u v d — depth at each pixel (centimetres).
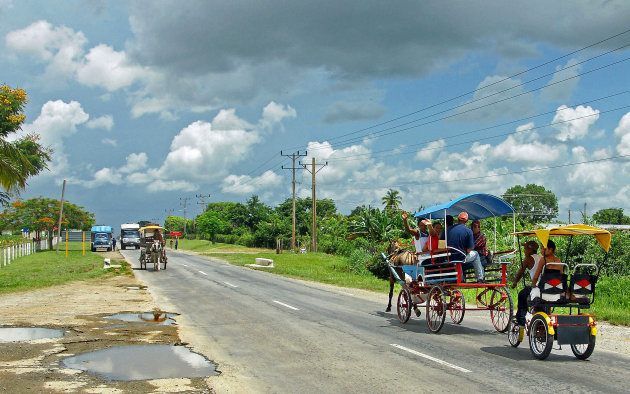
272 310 1603
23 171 2117
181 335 1159
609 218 6969
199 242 11244
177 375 812
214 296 2009
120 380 779
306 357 945
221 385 757
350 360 920
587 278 952
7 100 3647
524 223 3170
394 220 4262
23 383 756
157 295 2033
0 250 3734
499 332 1222
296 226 8494
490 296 1277
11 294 2002
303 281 2850
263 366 875
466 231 1205
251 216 9962
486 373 823
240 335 1166
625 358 944
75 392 714
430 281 1247
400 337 1148
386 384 760
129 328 1248
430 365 879
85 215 8312
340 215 10219
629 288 1883
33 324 1289
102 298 1886
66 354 959
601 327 1316
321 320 1398
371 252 3781
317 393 717
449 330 1250
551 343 898
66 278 2670
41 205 6619
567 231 975
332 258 5300
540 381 774
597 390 725
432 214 1418
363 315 1504
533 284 985
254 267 3994
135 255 5869
